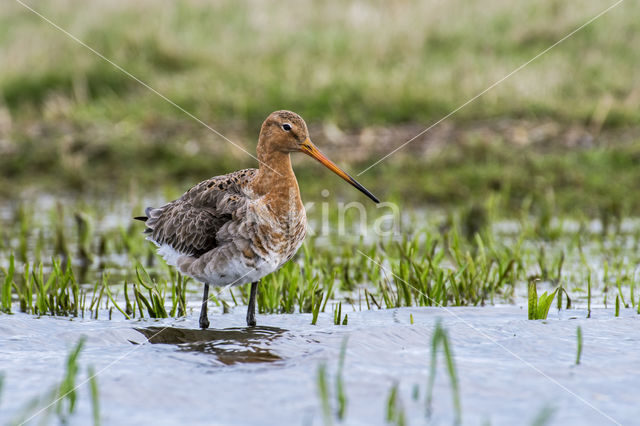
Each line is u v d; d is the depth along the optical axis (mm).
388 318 9055
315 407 6352
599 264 11844
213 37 24719
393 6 26312
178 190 17234
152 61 23078
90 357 7578
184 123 20031
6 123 20219
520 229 14219
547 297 8977
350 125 19719
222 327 8695
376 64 22828
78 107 20922
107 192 17609
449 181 16891
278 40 24406
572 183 16562
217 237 8555
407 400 6469
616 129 18719
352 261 11750
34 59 23125
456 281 10414
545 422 6074
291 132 8695
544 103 19625
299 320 9000
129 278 11234
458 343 8008
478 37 24000
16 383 6879
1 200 17188
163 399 6539
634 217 15312
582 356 7551
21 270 11602
